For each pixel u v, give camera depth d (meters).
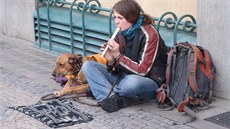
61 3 7.57
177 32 5.96
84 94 5.62
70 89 5.60
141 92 5.09
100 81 5.25
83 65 5.34
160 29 6.15
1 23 8.95
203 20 5.38
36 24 7.99
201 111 5.09
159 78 5.17
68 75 5.99
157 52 5.05
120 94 5.17
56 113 5.09
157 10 6.53
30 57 7.42
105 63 5.71
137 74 5.09
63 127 4.79
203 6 5.35
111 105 5.11
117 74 5.30
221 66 5.31
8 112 5.19
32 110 5.16
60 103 5.37
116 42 5.15
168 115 5.02
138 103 5.35
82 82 5.68
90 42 6.93
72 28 7.16
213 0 5.25
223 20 5.20
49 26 7.60
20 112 5.18
